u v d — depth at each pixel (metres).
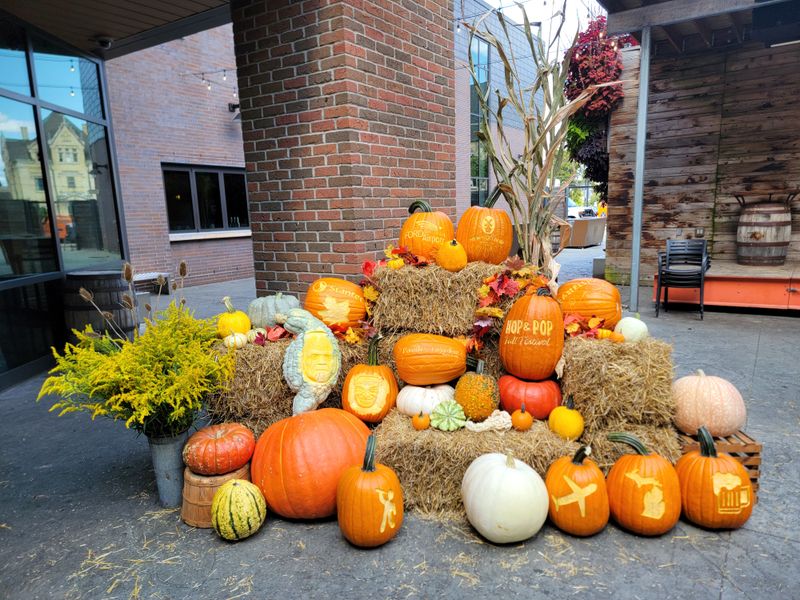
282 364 2.57
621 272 7.73
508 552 1.97
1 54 4.32
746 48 6.48
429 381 2.57
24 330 4.46
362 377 2.59
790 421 2.98
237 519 2.04
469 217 2.98
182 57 8.97
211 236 9.66
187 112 9.14
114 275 4.89
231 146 9.99
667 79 7.02
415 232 3.03
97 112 5.69
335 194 3.27
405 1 3.56
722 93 6.69
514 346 2.42
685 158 7.05
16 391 4.11
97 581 1.90
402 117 3.57
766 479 2.40
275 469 2.16
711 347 4.46
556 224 3.12
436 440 2.25
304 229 3.44
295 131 3.37
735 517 2.00
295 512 2.17
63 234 5.06
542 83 3.04
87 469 2.79
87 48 5.45
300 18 3.23
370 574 1.88
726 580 1.79
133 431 3.29
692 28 6.37
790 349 4.35
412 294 2.73
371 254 3.37
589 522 2.00
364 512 1.95
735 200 6.79
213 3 4.43
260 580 1.87
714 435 2.33
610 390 2.28
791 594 1.71
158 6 4.45
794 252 6.45
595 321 2.62
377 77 3.34
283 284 3.60
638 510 1.99
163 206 8.82
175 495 2.38
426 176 3.85
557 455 2.20
